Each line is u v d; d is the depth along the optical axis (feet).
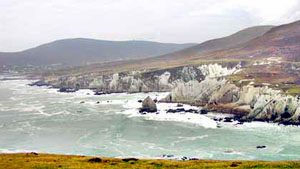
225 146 328.70
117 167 171.32
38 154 228.22
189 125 435.53
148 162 192.75
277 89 482.69
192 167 178.50
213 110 520.83
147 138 371.97
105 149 328.29
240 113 481.05
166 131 404.57
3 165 174.19
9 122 474.49
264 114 449.06
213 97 556.10
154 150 321.11
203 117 480.23
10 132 410.72
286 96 443.73
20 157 209.26
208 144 338.34
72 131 413.39
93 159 194.29
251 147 322.96
